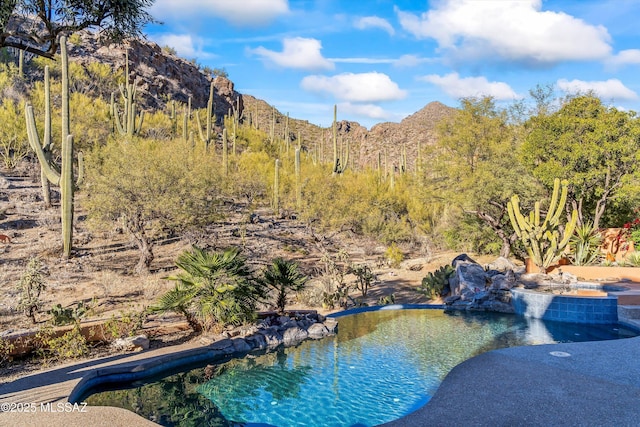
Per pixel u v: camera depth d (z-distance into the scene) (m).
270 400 6.40
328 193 25.44
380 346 9.34
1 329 9.23
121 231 21.75
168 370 7.66
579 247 18.44
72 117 27.11
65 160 14.32
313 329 10.41
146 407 6.11
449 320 11.97
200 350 8.28
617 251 20.88
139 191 16.16
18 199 22.48
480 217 23.00
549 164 20.38
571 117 20.62
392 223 28.80
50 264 15.31
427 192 23.30
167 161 17.25
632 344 7.60
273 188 29.38
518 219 16.64
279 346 9.45
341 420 5.68
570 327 10.90
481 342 9.51
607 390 5.36
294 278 11.45
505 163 20.95
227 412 5.97
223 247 20.62
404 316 12.62
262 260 20.38
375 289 17.05
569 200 22.39
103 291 13.30
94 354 7.86
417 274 19.81
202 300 9.20
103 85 43.19
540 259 16.20
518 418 4.62
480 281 14.91
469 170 22.03
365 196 27.92
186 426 5.48
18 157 27.14
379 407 6.11
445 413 4.84
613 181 21.28
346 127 127.00
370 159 97.56
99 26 6.88
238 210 28.64
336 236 28.88
